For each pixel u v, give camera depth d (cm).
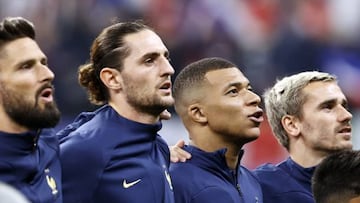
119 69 1244
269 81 3134
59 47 2991
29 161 1121
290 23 3294
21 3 3141
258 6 3297
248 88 1369
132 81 1234
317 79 1457
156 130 1261
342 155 1048
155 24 3188
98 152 1209
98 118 1258
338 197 1026
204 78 1358
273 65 3189
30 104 1097
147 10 3200
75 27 3028
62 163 1206
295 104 1451
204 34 3212
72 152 1209
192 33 3203
